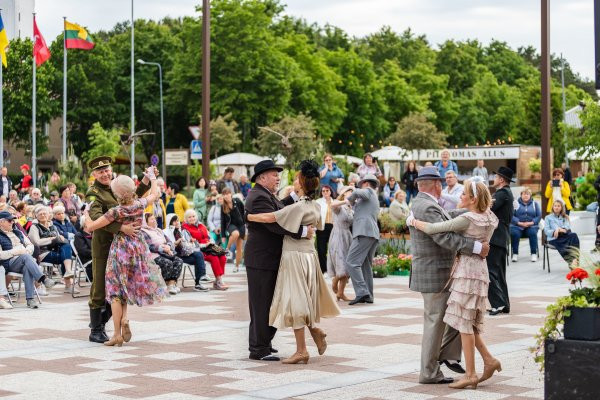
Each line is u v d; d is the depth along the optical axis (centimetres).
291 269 919
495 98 10600
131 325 1209
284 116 7212
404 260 1947
